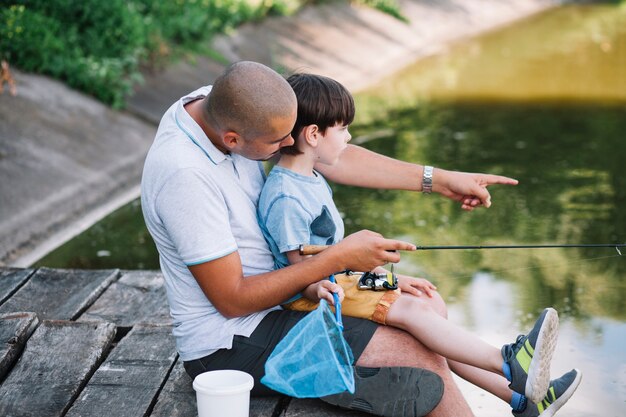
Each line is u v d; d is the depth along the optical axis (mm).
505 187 6594
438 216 5973
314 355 2346
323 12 13039
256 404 2711
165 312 3533
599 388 3561
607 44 13883
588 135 8172
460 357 2561
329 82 2768
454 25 15344
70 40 8094
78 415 2719
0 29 7426
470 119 8883
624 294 4582
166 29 9539
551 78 11195
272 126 2432
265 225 2715
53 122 6863
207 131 2553
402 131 8352
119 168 6863
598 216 5887
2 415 2719
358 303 2689
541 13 17516
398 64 12523
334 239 2822
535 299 4535
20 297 3666
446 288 4695
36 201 5883
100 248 5523
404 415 2559
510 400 2740
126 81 7902
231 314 2576
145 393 2846
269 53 10953
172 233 2498
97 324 3291
